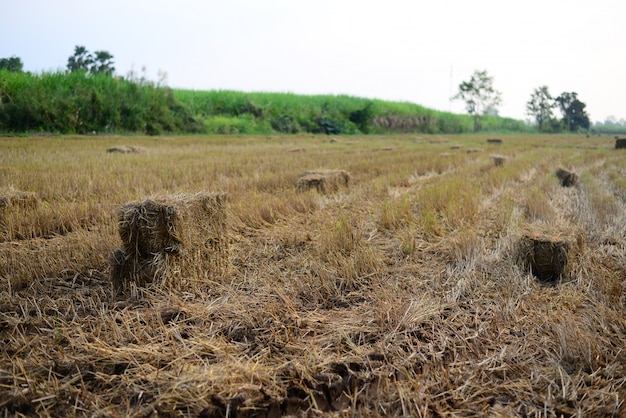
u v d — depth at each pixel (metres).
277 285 4.57
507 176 11.06
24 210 6.58
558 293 4.53
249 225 6.70
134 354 3.23
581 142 30.44
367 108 48.94
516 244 5.28
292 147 20.59
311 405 2.81
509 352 3.42
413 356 3.30
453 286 4.58
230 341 3.54
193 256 4.59
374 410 2.78
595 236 6.27
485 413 2.81
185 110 33.81
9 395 2.81
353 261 4.90
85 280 4.64
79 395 2.84
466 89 70.44
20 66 34.16
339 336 3.54
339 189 9.35
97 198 8.03
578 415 2.77
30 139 20.05
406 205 7.29
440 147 21.83
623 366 3.23
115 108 28.33
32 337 3.50
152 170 11.08
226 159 14.34
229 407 2.70
